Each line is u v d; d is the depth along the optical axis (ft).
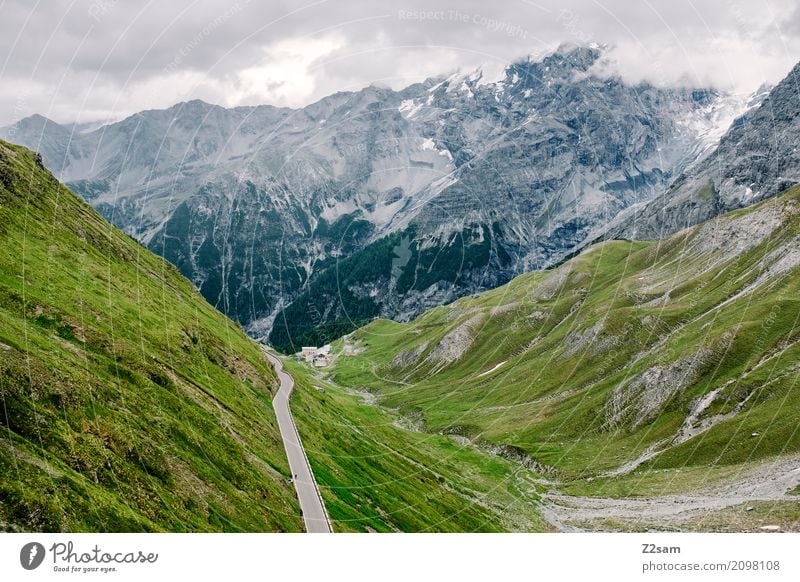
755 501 428.15
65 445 177.37
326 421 418.92
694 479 494.18
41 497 153.99
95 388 216.54
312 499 260.62
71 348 247.70
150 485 190.80
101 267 385.09
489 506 451.94
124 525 163.94
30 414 179.22
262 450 279.49
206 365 338.13
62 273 328.90
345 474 327.26
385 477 376.48
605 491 501.56
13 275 288.10
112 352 265.54
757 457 496.64
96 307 307.78
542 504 485.56
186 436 234.17
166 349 312.91
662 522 420.36
